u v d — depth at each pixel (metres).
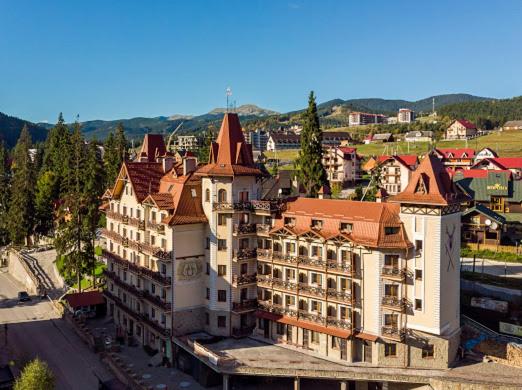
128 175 75.50
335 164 163.75
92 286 96.12
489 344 57.34
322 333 58.56
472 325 60.28
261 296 66.00
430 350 54.41
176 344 64.38
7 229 133.75
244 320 66.31
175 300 65.12
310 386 59.66
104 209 88.38
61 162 150.00
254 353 60.03
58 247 95.94
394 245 54.25
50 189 139.75
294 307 62.59
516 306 60.50
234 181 65.44
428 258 53.59
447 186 55.62
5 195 147.50
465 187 104.50
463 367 54.62
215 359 56.19
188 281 66.19
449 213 54.47
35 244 136.12
